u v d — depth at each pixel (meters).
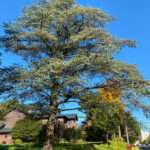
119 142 60.28
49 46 32.69
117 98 31.88
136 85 31.11
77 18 32.94
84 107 32.72
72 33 33.09
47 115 34.44
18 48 33.19
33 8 32.88
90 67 30.08
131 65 31.11
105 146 52.53
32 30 32.31
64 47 32.31
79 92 31.75
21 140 57.53
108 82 31.78
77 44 32.09
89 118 34.81
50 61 29.03
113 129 58.09
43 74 28.08
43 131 52.31
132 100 31.03
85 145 48.38
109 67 30.48
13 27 32.56
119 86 31.55
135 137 82.38
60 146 45.12
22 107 32.69
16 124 59.06
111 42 31.06
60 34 33.06
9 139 67.31
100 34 31.14
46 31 31.56
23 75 28.70
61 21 31.98
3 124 67.44
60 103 32.91
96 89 32.41
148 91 31.00
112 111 32.19
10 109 32.22
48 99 32.84
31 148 43.84
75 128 62.19
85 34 30.92
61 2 33.09
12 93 31.31
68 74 29.55
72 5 33.47
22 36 32.00
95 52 31.50
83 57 29.05
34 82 28.61
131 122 34.22
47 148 33.38
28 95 31.30
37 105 32.91
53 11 32.16
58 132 55.12
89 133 60.97
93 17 32.66
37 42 32.91
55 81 29.75
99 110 32.66
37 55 33.44
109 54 30.27
